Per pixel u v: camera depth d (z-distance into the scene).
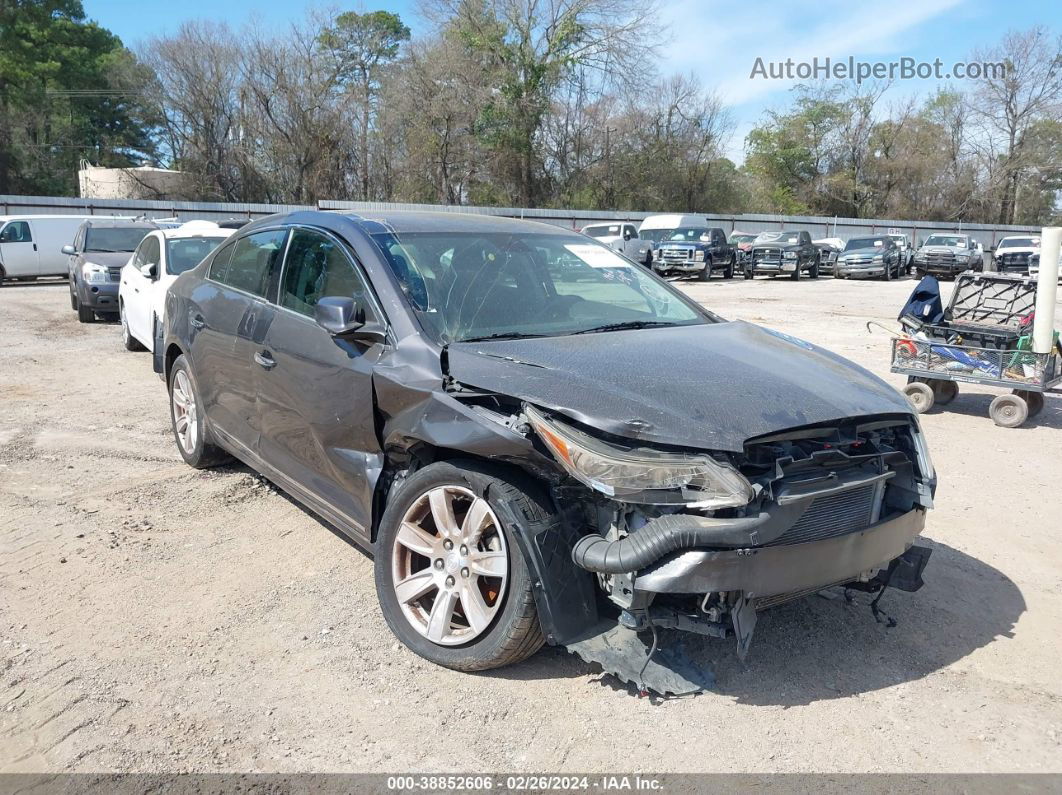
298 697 3.15
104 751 2.81
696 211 52.75
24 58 46.91
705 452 2.89
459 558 3.30
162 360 6.49
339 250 4.18
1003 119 62.06
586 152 50.03
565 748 2.87
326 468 4.02
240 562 4.34
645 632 3.24
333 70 47.38
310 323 4.14
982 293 8.44
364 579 4.16
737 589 2.86
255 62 45.84
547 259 4.43
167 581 4.11
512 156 45.94
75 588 4.01
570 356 3.43
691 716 3.06
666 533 2.80
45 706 3.06
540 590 3.04
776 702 3.17
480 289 3.99
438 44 44.88
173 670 3.32
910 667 3.46
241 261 5.10
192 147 47.56
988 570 4.51
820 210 62.94
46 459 6.03
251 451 4.78
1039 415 8.52
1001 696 3.27
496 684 3.24
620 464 2.87
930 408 8.72
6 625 3.64
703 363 3.47
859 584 3.60
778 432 2.97
